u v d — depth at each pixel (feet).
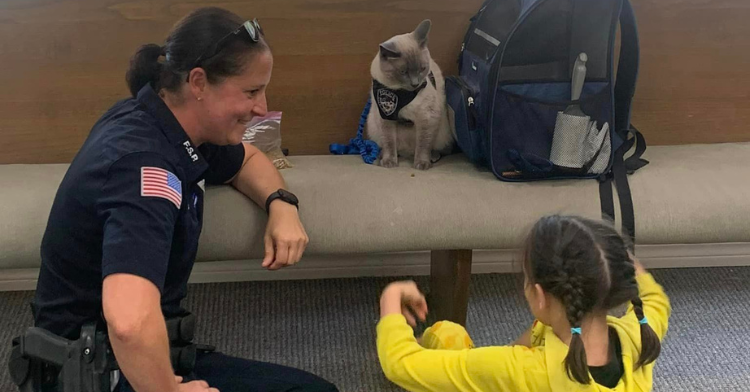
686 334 5.90
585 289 3.18
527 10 4.87
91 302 3.46
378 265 6.66
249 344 5.71
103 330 3.47
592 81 5.09
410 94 5.40
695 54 6.22
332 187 5.05
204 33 3.28
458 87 5.51
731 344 5.78
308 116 6.13
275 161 5.49
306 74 5.97
